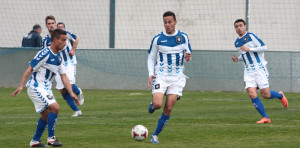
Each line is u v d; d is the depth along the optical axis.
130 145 24.09
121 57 61.78
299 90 56.81
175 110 39.88
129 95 53.75
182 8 67.88
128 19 69.19
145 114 37.25
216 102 46.72
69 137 26.58
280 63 57.25
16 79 63.03
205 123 31.97
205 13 66.94
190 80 60.19
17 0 70.62
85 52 62.56
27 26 70.56
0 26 70.56
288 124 31.47
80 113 36.62
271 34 64.56
